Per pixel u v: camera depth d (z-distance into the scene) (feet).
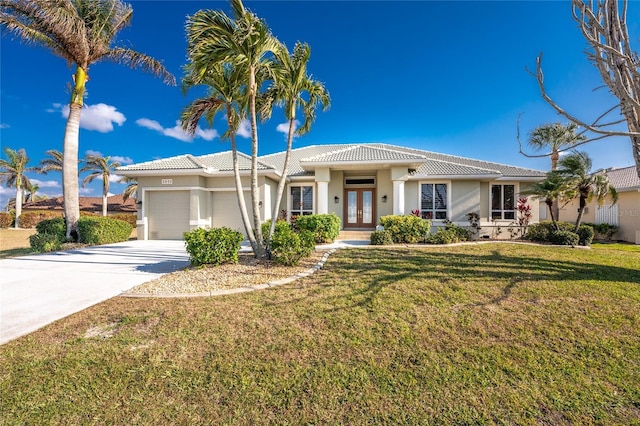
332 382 10.29
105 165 114.42
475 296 18.69
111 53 48.03
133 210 128.67
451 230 43.57
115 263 30.25
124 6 47.67
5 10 39.29
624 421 8.64
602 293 19.15
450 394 9.75
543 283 21.21
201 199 52.75
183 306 17.07
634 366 11.37
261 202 52.37
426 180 55.26
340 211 57.57
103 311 16.37
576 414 8.89
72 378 10.28
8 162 108.88
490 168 61.67
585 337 13.58
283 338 13.34
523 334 13.87
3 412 8.64
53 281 22.76
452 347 12.71
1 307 17.03
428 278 22.49
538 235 43.52
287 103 29.91
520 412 8.95
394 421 8.57
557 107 15.57
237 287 20.65
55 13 39.14
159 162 54.70
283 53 27.32
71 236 46.52
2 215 108.17
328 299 18.16
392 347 12.69
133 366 11.07
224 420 8.53
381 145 79.46
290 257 26.45
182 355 11.89
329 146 81.25
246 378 10.45
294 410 8.96
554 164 61.46
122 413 8.73
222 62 25.40
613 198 42.50
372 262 27.99
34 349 12.18
